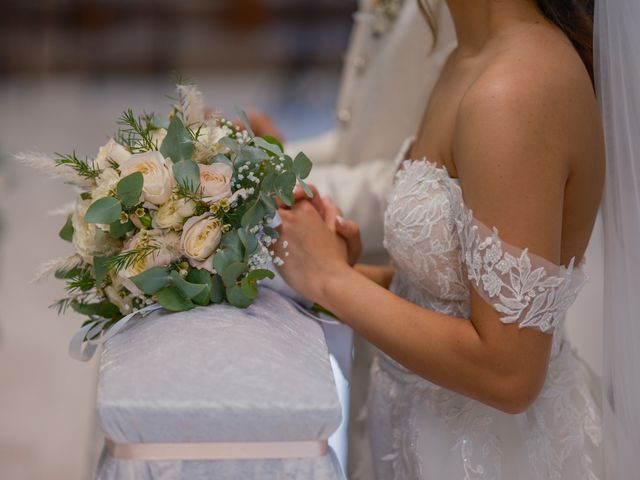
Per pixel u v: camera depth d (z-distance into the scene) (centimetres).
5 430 303
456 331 134
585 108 134
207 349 117
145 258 128
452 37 212
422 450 153
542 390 151
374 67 248
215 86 809
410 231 146
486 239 128
